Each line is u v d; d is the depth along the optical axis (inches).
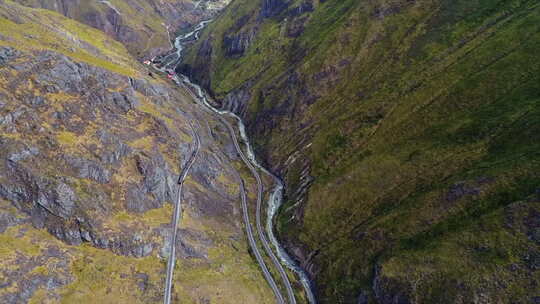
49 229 3211.1
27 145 3378.4
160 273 3508.9
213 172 5221.5
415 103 5093.5
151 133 4682.6
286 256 4490.7
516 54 4766.2
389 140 4921.3
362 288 3693.4
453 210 3636.8
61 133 3705.7
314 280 4111.7
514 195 3358.8
